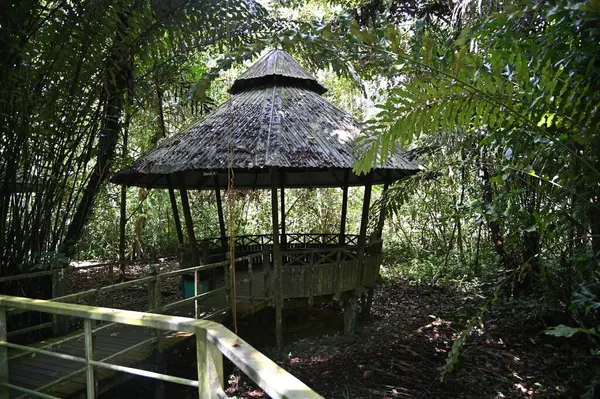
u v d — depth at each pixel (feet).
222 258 29.66
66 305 8.86
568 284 18.34
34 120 15.15
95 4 14.74
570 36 9.53
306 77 25.76
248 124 21.48
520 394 16.11
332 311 30.68
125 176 23.22
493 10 17.38
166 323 6.99
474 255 33.73
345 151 20.76
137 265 42.65
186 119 34.37
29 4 13.70
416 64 9.83
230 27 17.03
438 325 24.38
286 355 21.45
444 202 31.22
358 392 17.01
